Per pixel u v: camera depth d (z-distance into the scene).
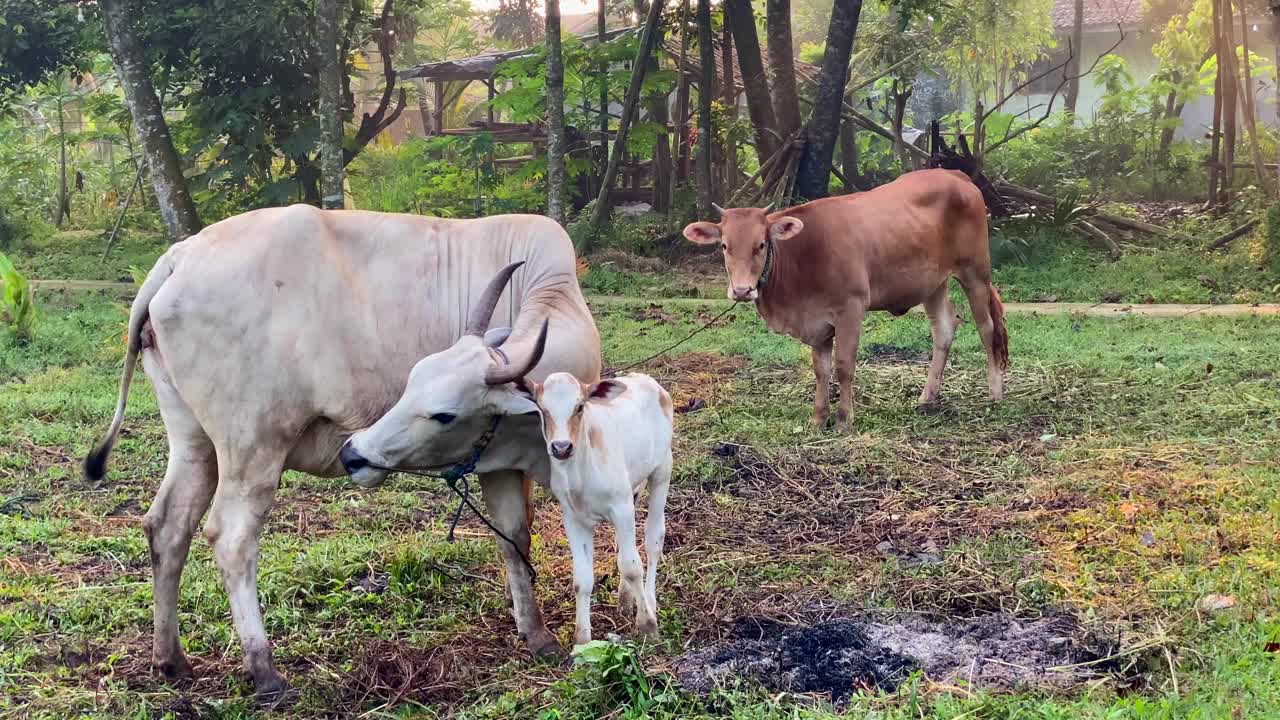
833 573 5.67
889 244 8.49
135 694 4.58
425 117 31.23
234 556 4.60
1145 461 7.19
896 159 25.72
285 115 21.53
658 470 5.19
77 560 6.02
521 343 4.66
